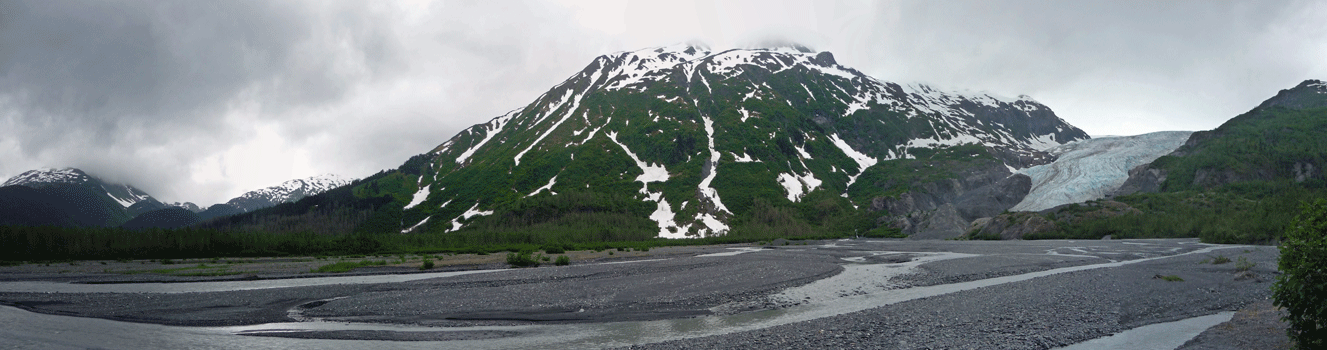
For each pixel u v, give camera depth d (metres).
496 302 27.77
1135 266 40.88
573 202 172.00
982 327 19.14
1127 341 16.95
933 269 43.22
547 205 170.50
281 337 19.66
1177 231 91.19
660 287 33.25
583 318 23.53
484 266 52.84
